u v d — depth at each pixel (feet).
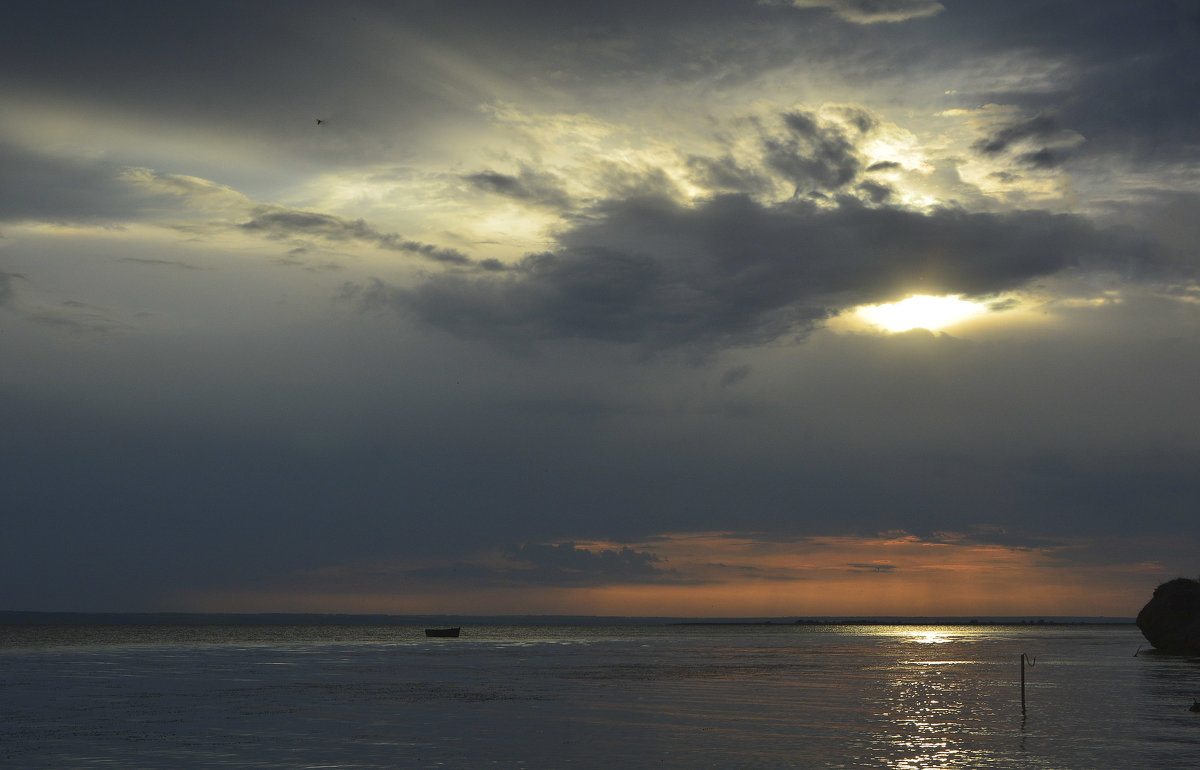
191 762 115.03
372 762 115.03
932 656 416.87
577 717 161.89
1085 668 297.94
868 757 118.52
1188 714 162.91
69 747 127.24
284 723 152.97
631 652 481.46
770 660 383.86
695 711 171.73
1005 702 186.19
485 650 506.07
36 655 424.87
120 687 229.66
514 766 112.57
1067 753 120.78
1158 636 396.16
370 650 500.74
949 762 114.73
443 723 152.97
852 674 282.77
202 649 510.99
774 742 131.44
